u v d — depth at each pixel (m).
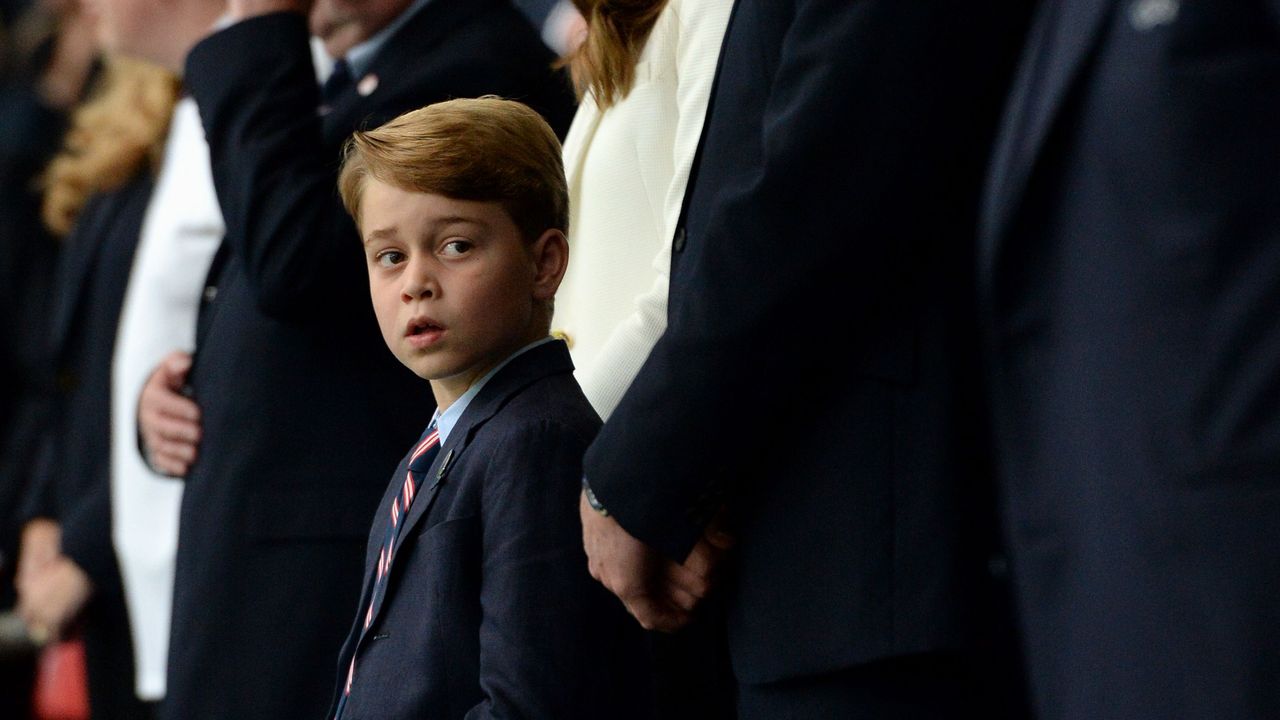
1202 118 4.47
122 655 12.41
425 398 9.00
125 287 12.44
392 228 6.51
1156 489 4.53
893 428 5.53
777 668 5.67
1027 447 4.95
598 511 5.95
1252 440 4.41
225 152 9.01
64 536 12.45
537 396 6.53
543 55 9.28
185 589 9.13
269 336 9.07
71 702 14.09
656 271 7.11
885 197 5.39
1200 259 4.46
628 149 7.39
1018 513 4.97
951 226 5.55
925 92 5.34
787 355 5.55
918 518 5.46
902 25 5.33
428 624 6.30
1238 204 4.44
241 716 8.80
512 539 6.22
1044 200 4.88
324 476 8.89
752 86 6.15
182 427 9.46
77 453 12.62
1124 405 4.61
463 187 6.44
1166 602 4.51
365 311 8.98
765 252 5.46
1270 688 4.36
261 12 9.27
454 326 6.48
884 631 5.43
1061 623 4.83
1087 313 4.73
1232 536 4.41
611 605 6.29
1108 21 4.67
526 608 6.12
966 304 5.55
